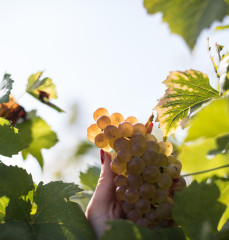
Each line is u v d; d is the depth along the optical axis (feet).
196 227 1.03
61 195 1.25
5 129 1.36
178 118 1.37
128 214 1.11
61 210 1.20
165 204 1.10
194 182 1.07
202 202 1.04
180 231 1.05
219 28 1.23
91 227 1.19
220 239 1.01
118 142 1.17
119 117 1.27
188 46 0.94
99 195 1.25
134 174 1.11
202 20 0.93
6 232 1.09
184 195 1.06
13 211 1.19
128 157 1.14
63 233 1.13
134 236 0.94
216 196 1.04
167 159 1.18
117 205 1.22
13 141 1.36
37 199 1.26
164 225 1.09
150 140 1.21
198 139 0.95
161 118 1.38
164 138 1.40
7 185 1.22
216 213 1.05
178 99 1.38
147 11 1.02
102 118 1.22
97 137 1.23
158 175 1.10
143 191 1.08
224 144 1.06
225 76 1.17
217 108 0.87
